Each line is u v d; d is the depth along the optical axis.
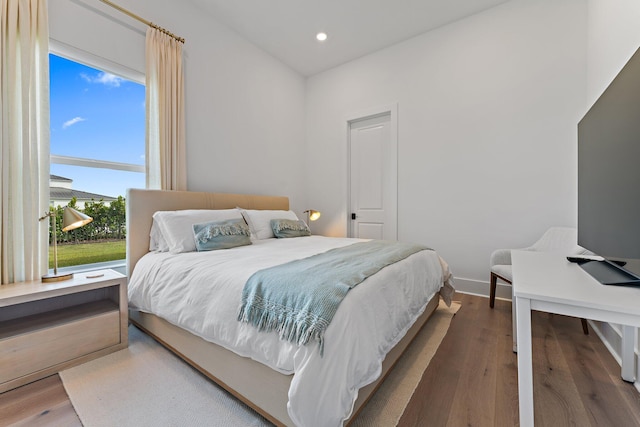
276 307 1.12
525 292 0.90
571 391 1.37
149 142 2.38
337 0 2.69
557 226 2.48
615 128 1.21
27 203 1.73
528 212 2.62
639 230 1.00
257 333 1.14
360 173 3.81
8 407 1.25
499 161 2.75
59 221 2.01
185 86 2.68
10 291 1.48
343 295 1.10
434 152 3.12
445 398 1.32
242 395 1.23
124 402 1.29
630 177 1.07
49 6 1.88
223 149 3.05
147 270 1.88
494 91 2.77
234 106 3.17
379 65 3.53
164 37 2.46
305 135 4.25
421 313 1.82
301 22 3.01
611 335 1.74
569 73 2.43
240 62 3.24
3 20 1.67
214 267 1.55
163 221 2.19
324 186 4.07
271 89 3.65
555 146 2.49
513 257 1.54
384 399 1.31
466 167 2.93
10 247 1.68
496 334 1.99
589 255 1.64
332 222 3.99
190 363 1.53
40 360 1.46
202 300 1.41
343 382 0.96
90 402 1.28
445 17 2.92
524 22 2.62
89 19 2.07
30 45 1.76
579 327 2.09
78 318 1.64
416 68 3.23
